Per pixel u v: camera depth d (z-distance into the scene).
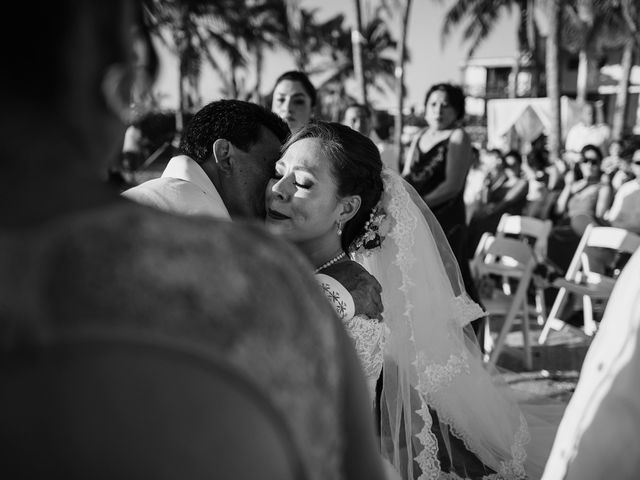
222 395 0.50
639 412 0.99
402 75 19.77
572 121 17.84
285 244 0.62
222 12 37.00
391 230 2.37
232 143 2.06
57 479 0.46
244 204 2.15
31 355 0.47
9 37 0.52
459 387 2.76
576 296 6.10
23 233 0.50
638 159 9.38
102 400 0.46
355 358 0.68
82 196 0.53
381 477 0.70
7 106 0.53
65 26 0.53
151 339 0.49
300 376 0.56
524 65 32.03
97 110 0.58
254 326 0.53
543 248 5.77
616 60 39.84
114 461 0.46
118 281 0.50
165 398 0.48
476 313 2.70
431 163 4.41
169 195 1.86
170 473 0.47
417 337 2.51
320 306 0.62
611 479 1.01
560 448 1.12
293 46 37.72
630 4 27.28
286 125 2.22
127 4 0.58
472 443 2.79
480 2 29.89
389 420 2.50
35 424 0.46
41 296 0.48
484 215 7.41
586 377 1.10
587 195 8.03
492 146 16.56
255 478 0.50
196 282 0.52
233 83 38.12
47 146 0.54
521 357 5.41
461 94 4.52
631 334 1.02
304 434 0.55
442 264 2.62
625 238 5.39
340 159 2.06
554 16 24.12
